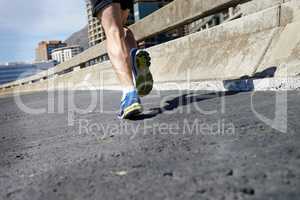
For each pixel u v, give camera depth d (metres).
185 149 1.37
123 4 2.46
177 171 1.10
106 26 2.36
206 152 1.29
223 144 1.39
